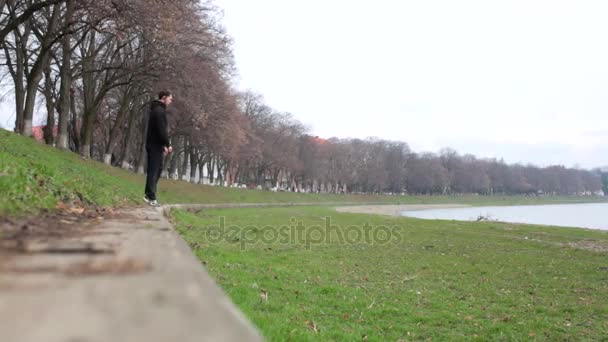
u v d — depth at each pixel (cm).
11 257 177
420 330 716
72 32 2588
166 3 2330
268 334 541
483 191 17675
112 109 4634
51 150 2589
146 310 109
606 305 958
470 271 1320
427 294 980
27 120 2784
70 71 3150
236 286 802
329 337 607
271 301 750
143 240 252
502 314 851
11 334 89
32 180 629
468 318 801
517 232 2627
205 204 3884
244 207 4494
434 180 14450
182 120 4369
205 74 3269
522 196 18438
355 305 819
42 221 355
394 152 13438
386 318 768
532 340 703
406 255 1564
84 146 3569
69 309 107
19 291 123
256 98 8225
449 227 2833
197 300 119
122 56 3591
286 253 1337
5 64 3200
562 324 803
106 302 114
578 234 2567
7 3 2589
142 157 4606
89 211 541
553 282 1216
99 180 1658
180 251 207
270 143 8350
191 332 95
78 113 4862
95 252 195
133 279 140
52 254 187
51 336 88
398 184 13738
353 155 12581
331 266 1209
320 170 10869
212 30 3197
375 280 1089
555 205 15562
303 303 786
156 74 3106
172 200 3578
